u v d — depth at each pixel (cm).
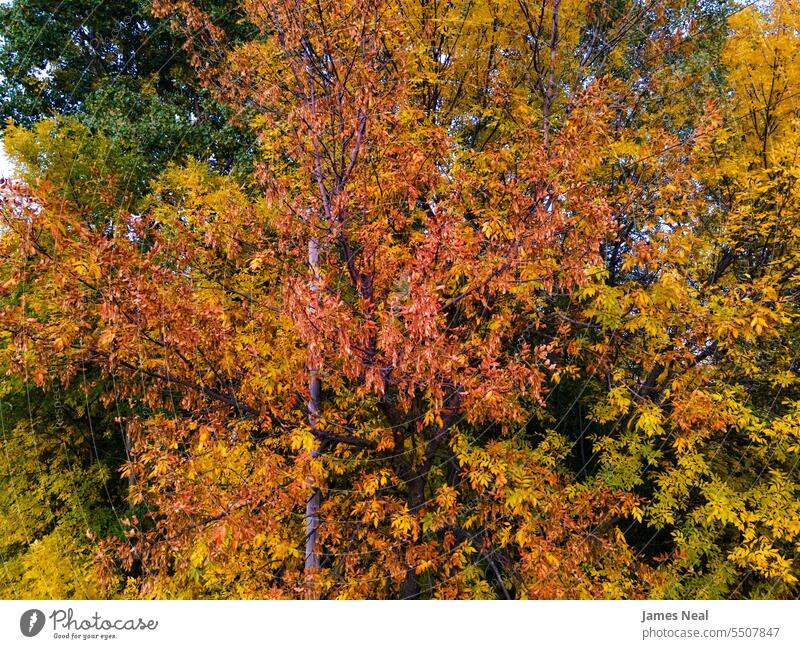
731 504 645
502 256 584
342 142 625
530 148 640
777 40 690
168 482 591
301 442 587
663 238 650
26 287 682
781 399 779
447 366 518
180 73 1401
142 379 605
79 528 1065
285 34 600
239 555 702
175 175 898
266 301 710
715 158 730
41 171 1008
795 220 675
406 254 665
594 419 780
